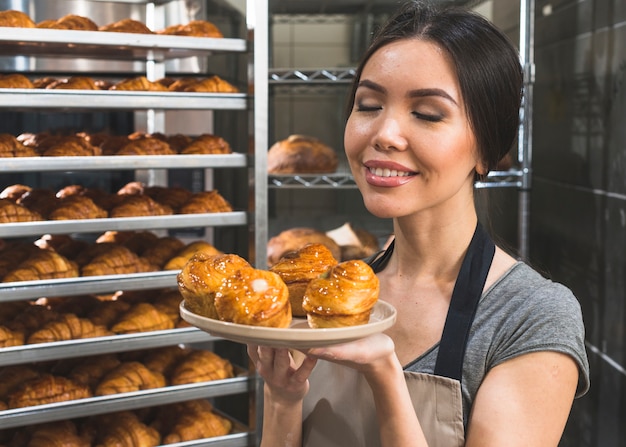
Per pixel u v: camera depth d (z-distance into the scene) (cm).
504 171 286
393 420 103
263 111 234
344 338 92
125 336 220
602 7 273
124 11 273
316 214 361
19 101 205
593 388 282
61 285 213
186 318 99
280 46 361
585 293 289
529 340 110
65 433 216
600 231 273
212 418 235
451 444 113
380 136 108
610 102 264
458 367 114
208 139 244
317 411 125
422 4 119
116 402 217
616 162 257
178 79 262
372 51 115
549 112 338
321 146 310
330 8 337
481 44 112
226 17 283
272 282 97
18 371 220
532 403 107
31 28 206
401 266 125
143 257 242
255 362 115
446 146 108
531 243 365
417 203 111
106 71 275
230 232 285
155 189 251
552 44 334
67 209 222
